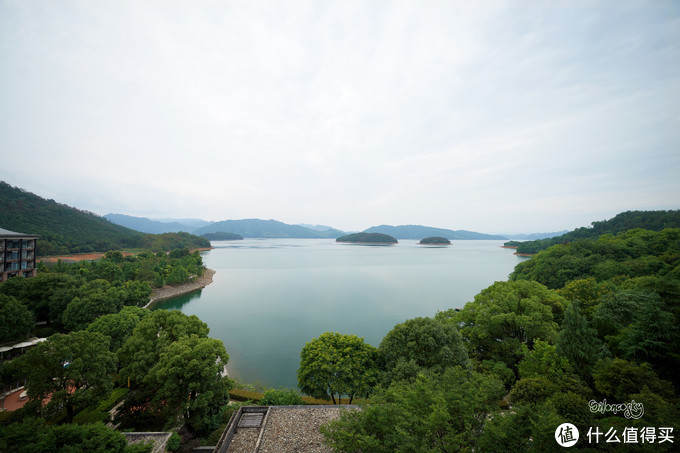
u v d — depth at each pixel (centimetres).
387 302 10300
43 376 2672
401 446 1555
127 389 3734
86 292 6172
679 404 1884
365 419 1880
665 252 7862
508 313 4128
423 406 1925
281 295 11469
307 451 2214
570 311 3058
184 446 2586
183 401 2888
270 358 5741
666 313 2819
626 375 2383
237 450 2283
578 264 8350
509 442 1587
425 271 18038
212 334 7112
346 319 8350
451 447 1623
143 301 8000
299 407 2839
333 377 3064
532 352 3281
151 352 3419
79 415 3095
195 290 12450
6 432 1775
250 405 3002
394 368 2967
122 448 1966
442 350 3059
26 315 4816
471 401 1878
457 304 10044
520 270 10988
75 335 2912
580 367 2912
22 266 7988
